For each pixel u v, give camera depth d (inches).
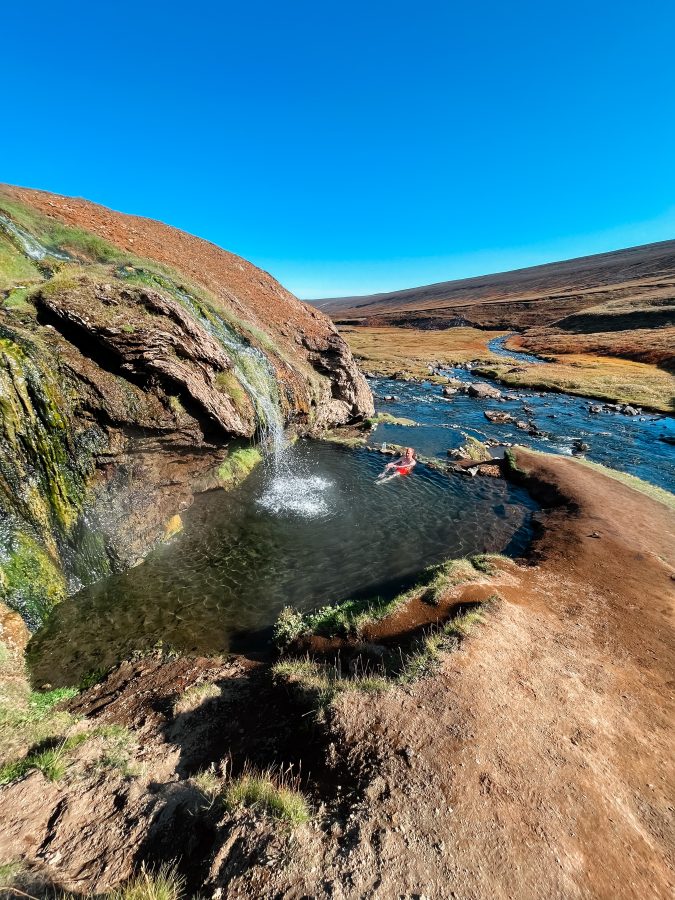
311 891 179.6
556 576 543.5
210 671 396.8
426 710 292.2
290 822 210.8
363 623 442.6
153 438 643.5
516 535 698.8
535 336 4072.3
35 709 345.1
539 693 324.5
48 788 245.6
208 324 914.1
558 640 402.9
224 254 1550.2
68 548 518.6
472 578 518.9
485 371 2514.8
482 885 189.9
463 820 218.7
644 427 1434.5
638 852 217.0
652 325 3371.1
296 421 1183.6
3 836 212.2
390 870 191.3
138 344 613.9
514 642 385.4
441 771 246.1
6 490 454.9
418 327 6122.1
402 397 1950.1
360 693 308.2
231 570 586.9
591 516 719.7
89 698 374.0
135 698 364.5
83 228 949.8
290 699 327.3
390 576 577.0
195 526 700.7
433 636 384.2
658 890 200.4
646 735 299.9
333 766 252.7
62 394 522.0
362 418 1485.0
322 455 1093.8
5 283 596.1
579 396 1948.8
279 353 1152.8
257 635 467.8
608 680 353.7
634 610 471.2
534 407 1745.8
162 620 487.2
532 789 242.1
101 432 565.3
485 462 1044.5
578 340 3388.3
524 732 283.1
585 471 949.8
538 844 212.1
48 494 497.0
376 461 1058.7
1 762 272.2
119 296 641.6
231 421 775.7
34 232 823.7
